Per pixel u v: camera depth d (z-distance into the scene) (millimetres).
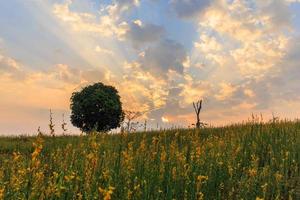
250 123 21297
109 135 19188
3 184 9312
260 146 17281
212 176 13125
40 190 8766
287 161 14977
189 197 11805
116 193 10508
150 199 10766
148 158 12914
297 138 17500
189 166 12492
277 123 21047
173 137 20828
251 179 12672
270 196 12555
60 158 11602
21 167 10141
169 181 11711
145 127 14305
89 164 9703
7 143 23078
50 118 11180
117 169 11305
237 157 15570
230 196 12156
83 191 9305
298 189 12773
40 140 8914
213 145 16250
